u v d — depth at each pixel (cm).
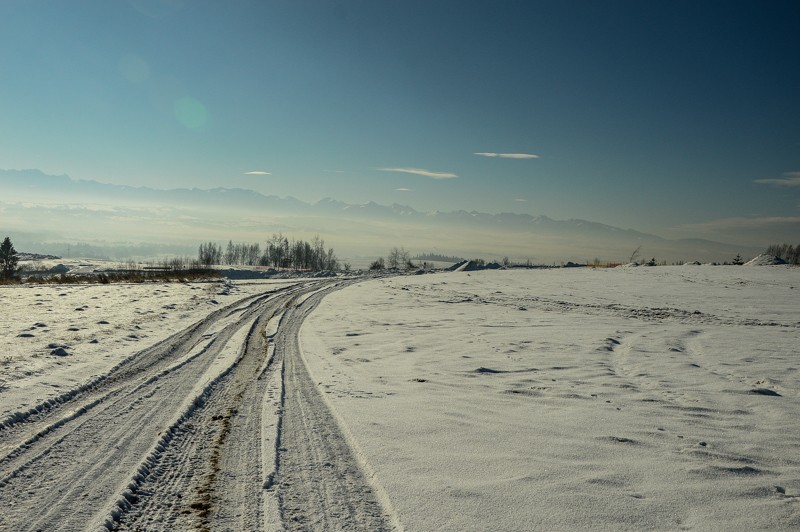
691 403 738
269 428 575
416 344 1334
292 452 500
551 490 396
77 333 1188
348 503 384
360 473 446
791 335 1549
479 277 4334
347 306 2342
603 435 555
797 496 394
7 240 8600
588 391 805
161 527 344
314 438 544
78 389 709
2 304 1744
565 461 466
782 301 2567
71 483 408
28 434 519
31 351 936
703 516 353
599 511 358
